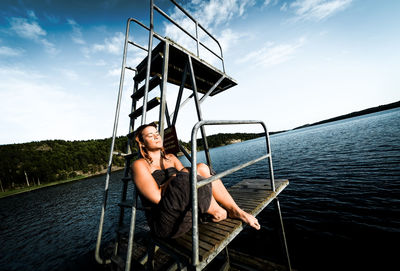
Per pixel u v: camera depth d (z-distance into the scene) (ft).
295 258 18.39
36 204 104.78
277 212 9.36
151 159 6.11
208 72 12.29
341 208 28.17
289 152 104.58
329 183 40.83
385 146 65.98
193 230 3.93
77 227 49.65
